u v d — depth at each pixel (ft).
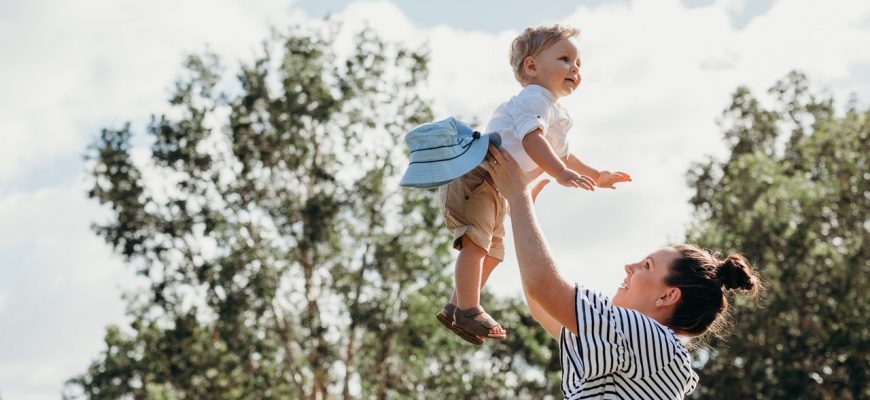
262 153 94.07
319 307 93.40
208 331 97.55
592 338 11.12
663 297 12.24
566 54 13.96
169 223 93.91
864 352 87.35
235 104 94.84
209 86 96.37
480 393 100.32
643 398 11.27
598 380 11.37
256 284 90.79
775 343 89.76
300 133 93.66
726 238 88.89
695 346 13.34
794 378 87.61
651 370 11.23
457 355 100.12
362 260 92.68
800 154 104.73
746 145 110.42
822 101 109.91
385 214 94.32
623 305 12.53
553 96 13.93
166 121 95.45
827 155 98.48
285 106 93.15
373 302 91.56
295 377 96.73
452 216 13.97
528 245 11.40
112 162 94.53
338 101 93.86
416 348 92.79
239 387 98.02
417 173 12.47
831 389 89.86
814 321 89.81
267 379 95.71
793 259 88.74
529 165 13.65
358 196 92.58
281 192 95.76
